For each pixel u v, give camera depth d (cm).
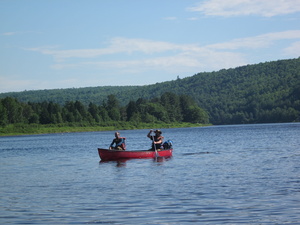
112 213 1466
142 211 1481
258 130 10369
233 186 1898
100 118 19288
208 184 1973
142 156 3447
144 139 7519
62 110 19150
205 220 1349
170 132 11856
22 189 2023
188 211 1461
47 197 1789
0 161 3747
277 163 2778
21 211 1531
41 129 16738
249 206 1504
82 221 1376
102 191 1884
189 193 1761
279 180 2028
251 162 2895
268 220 1329
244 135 7688
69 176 2466
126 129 18800
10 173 2727
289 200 1572
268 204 1523
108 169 2759
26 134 16812
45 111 18350
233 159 3161
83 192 1880
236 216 1382
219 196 1683
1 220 1412
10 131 16012
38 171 2805
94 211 1502
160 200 1644
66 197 1773
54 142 7700
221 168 2592
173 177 2245
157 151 3500
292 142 5025
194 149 4378
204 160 3152
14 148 6028
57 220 1396
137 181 2147
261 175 2220
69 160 3600
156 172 2491
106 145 5944
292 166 2584
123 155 3412
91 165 3077
